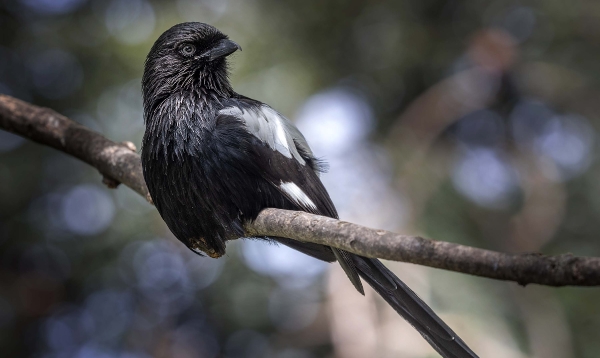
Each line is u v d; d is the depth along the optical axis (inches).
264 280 483.8
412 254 156.5
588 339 434.9
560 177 500.1
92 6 480.7
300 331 495.5
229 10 466.3
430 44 496.1
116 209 476.4
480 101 507.5
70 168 489.4
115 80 471.5
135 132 457.7
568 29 502.6
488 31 491.2
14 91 497.0
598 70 501.4
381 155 457.7
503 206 499.5
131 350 536.7
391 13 494.3
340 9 487.8
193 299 518.3
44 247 501.0
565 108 517.7
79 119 482.0
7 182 480.4
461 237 425.4
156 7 468.8
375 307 393.7
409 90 510.0
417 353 368.8
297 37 483.2
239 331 509.0
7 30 491.2
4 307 504.4
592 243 471.8
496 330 369.1
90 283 507.5
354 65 498.9
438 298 370.6
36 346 530.9
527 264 139.6
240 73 456.1
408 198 428.5
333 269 423.5
